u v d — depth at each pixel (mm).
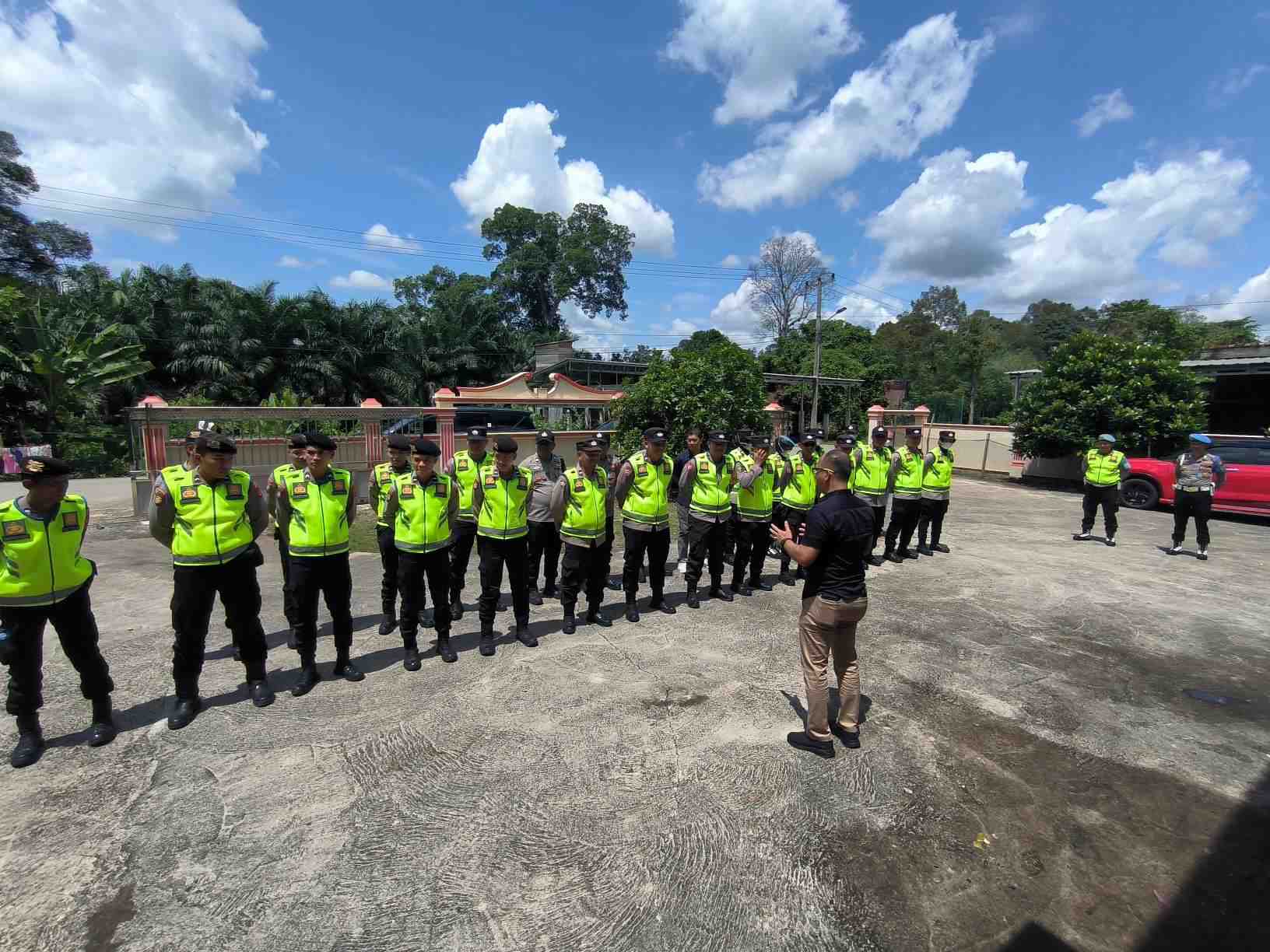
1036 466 17938
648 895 2459
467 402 13625
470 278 44156
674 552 8578
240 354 24203
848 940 2275
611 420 14117
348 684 4238
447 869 2584
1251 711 4055
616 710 3914
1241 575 7535
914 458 7902
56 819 2844
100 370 19750
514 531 4750
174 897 2424
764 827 2861
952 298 65312
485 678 4348
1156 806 3070
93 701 3443
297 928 2291
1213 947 2246
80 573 3340
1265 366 16875
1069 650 5027
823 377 29391
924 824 2906
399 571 4445
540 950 2207
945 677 4469
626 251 49344
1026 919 2373
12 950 2172
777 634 5289
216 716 3779
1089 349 15789
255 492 3969
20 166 25750
